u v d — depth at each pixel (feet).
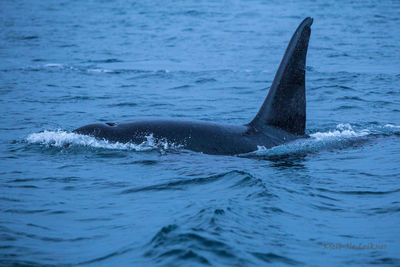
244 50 206.59
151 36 260.21
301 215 40.55
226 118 91.04
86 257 32.45
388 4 424.87
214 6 437.58
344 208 42.86
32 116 89.45
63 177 51.88
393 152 63.98
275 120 67.31
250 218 38.73
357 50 197.88
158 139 61.87
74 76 145.48
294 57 65.77
